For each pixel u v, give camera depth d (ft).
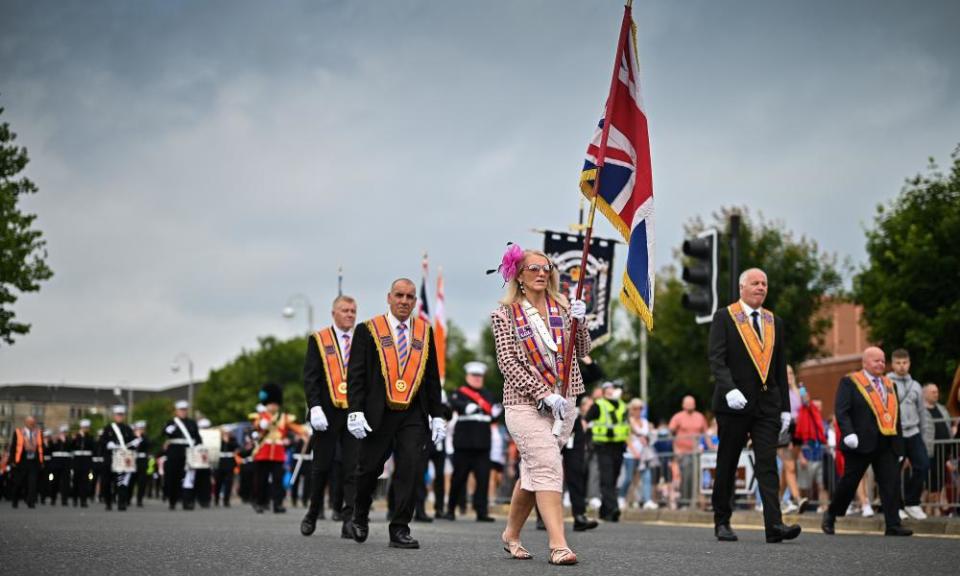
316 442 50.62
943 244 158.10
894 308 157.48
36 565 33.35
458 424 76.33
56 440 136.15
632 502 98.07
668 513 84.33
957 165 163.43
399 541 42.37
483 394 77.05
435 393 43.01
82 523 66.95
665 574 31.99
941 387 155.12
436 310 91.20
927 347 152.46
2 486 161.99
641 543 47.88
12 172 137.80
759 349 48.03
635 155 41.47
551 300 36.52
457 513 100.58
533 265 35.86
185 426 116.47
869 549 43.27
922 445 63.98
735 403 46.98
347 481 50.47
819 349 189.98
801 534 56.29
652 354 232.53
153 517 82.84
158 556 37.09
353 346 42.57
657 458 94.89
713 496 49.37
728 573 32.42
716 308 65.72
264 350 423.23
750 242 191.11
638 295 40.86
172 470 115.34
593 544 47.11
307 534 50.19
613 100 40.65
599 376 61.26
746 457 80.84
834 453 75.87
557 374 35.42
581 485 63.26
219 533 53.72
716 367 48.21
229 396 398.21
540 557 38.29
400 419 42.52
